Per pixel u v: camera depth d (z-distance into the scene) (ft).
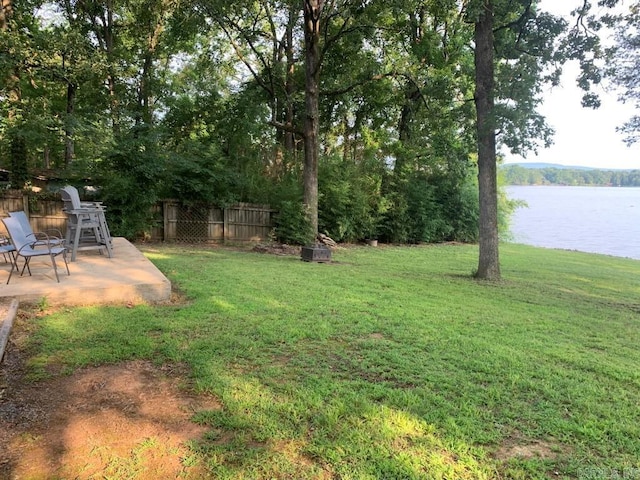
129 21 61.31
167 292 18.69
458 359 13.05
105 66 49.24
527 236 85.87
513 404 10.25
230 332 14.60
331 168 53.42
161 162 43.14
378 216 57.67
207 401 9.96
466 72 38.58
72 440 8.28
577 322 19.43
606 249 71.05
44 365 11.42
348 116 65.10
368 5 44.42
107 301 17.44
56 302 16.48
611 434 9.09
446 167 60.85
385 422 9.17
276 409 9.53
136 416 9.22
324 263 35.58
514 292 26.78
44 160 69.82
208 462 7.73
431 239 64.18
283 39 59.21
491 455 8.24
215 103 57.67
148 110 63.36
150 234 45.50
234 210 49.67
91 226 23.95
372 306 19.58
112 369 11.48
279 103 56.70
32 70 47.67
